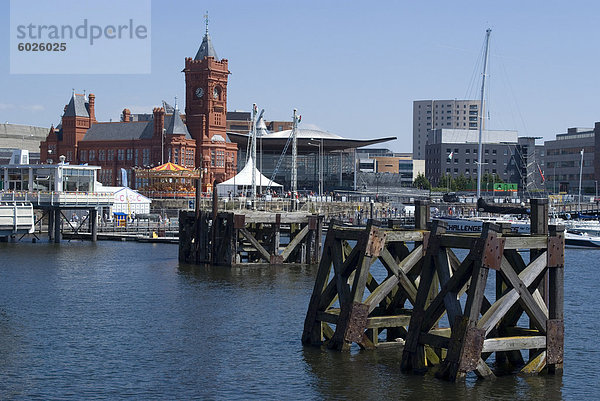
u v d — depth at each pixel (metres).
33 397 33.44
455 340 33.34
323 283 40.00
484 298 37.25
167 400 33.22
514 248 33.22
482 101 138.75
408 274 38.75
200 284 64.50
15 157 127.31
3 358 39.50
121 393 34.09
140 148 192.38
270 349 40.97
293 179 118.44
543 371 35.81
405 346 35.72
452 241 33.25
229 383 35.41
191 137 192.62
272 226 77.56
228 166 195.00
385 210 161.88
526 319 49.84
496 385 34.50
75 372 37.12
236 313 51.22
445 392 33.47
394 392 33.62
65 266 76.56
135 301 55.94
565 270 80.56
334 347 39.19
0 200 99.44
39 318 49.44
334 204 159.25
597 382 35.62
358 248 37.03
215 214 77.44
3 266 76.00
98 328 46.41
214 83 194.25
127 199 132.50
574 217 156.88
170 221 125.50
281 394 33.84
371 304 37.53
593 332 46.78
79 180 106.06
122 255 87.69
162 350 41.16
